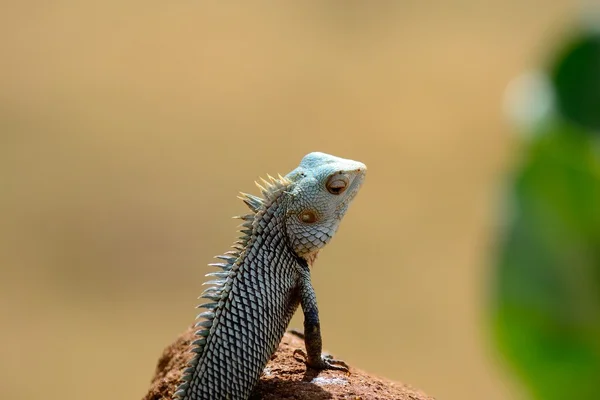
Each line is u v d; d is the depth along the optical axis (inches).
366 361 1003.3
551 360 108.0
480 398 945.5
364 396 300.4
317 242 317.4
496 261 109.4
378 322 1090.1
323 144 1485.0
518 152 102.9
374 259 1221.1
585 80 101.9
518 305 108.3
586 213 101.3
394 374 985.5
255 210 317.7
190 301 1134.4
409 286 1161.4
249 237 309.4
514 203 106.1
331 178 314.3
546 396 108.6
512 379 113.3
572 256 104.7
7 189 1326.3
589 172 98.8
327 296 1139.9
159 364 380.5
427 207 1321.4
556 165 100.7
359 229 1286.9
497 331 110.4
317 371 326.6
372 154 1449.3
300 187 314.2
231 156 1443.2
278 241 312.5
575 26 105.4
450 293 1147.9
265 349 297.9
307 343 317.7
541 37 1785.2
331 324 1080.2
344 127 1535.4
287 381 315.9
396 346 1048.2
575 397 107.9
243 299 295.0
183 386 284.8
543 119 100.2
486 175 1369.3
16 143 1425.9
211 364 285.4
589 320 105.3
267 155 1445.6
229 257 307.6
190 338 372.2
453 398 936.9
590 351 106.3
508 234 107.5
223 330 289.7
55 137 1461.6
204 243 1238.3
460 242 1245.1
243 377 288.8
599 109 100.7
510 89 117.6
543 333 108.3
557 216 103.4
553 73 103.3
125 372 994.7
